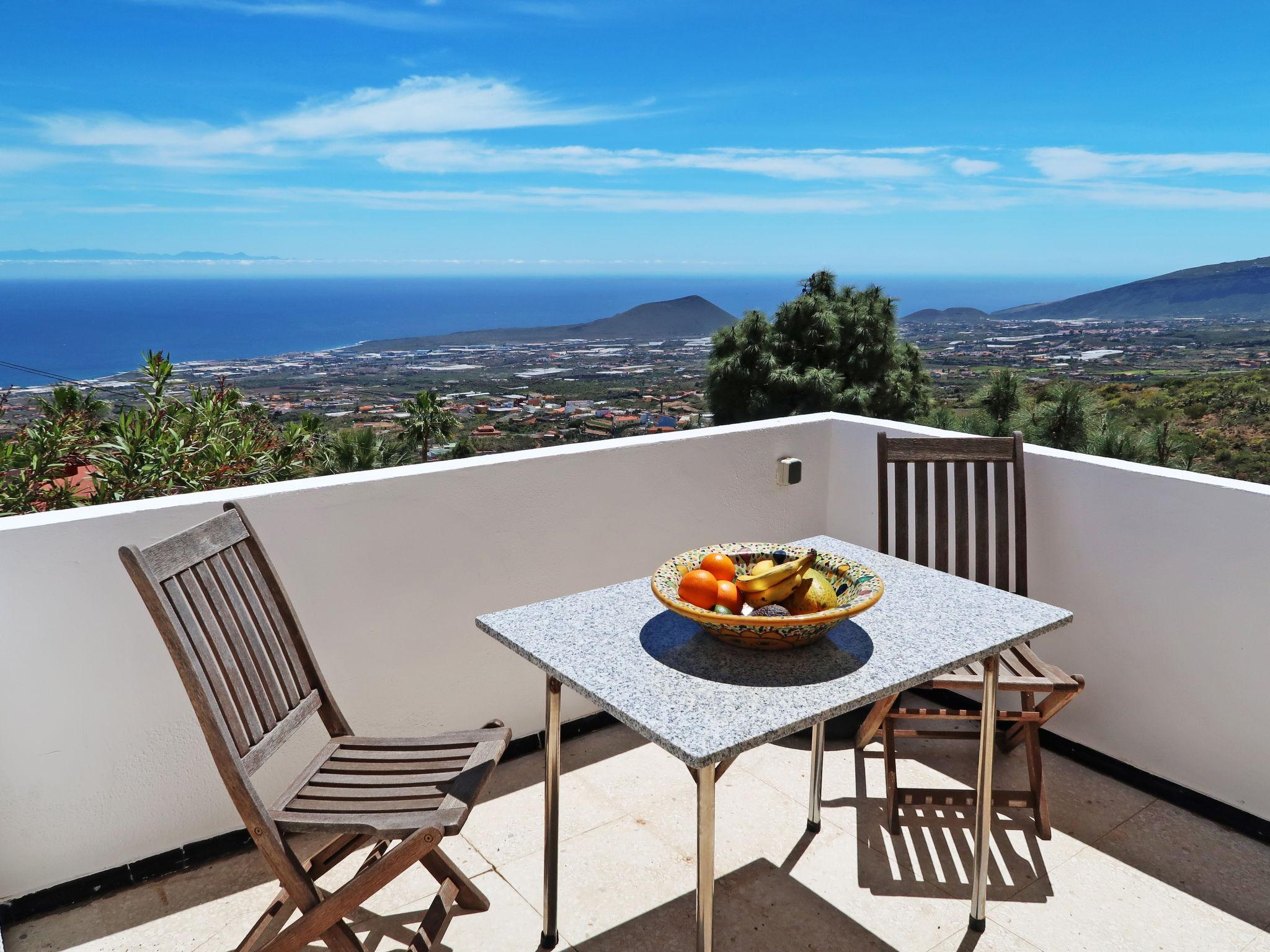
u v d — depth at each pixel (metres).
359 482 2.20
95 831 1.96
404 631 2.35
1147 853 2.14
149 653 1.97
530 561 2.55
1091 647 2.54
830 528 3.34
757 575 1.54
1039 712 2.12
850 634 1.58
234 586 1.67
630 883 2.01
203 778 2.08
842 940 1.83
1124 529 2.41
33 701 1.85
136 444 4.22
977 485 2.48
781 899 1.96
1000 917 1.90
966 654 1.49
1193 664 2.29
